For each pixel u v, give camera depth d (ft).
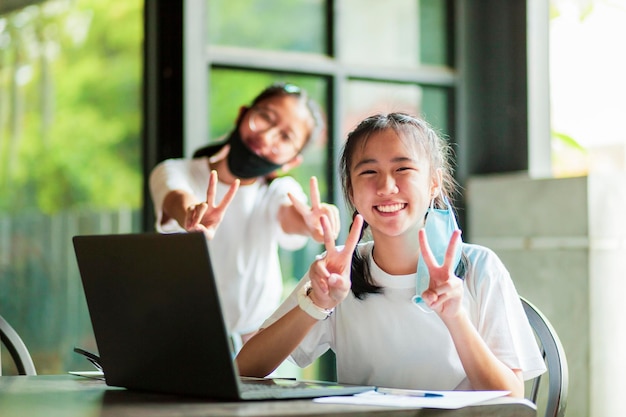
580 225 12.79
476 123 15.10
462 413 5.15
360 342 6.77
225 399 5.31
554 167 14.42
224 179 11.85
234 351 11.81
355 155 6.53
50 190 14.65
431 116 14.82
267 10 13.38
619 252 12.94
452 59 14.93
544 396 12.50
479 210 14.26
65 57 14.57
